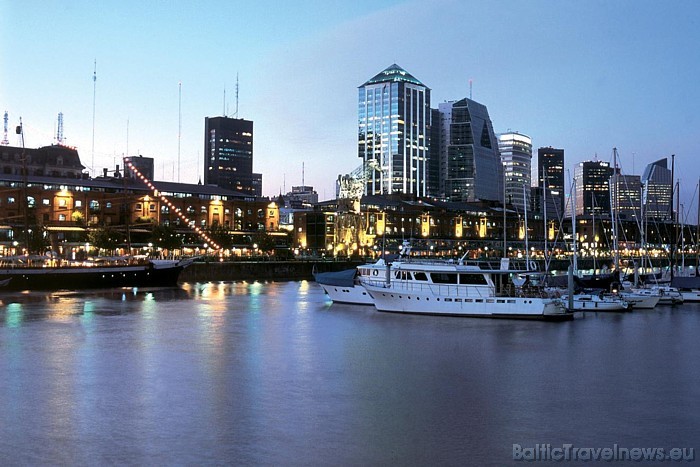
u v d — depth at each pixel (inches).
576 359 2410.2
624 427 1596.9
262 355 2454.5
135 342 2726.4
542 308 3420.3
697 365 2317.9
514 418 1659.7
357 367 2242.9
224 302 4446.4
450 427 1583.4
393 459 1378.0
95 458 1371.8
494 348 2618.1
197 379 2046.0
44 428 1553.9
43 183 7844.5
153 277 5949.8
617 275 4963.1
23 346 2603.3
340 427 1574.8
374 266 3924.7
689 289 4562.0
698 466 1357.0
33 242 6830.7
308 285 6373.0
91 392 1876.2
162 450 1417.3
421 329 3110.2
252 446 1444.4
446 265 3715.6
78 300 4498.0
